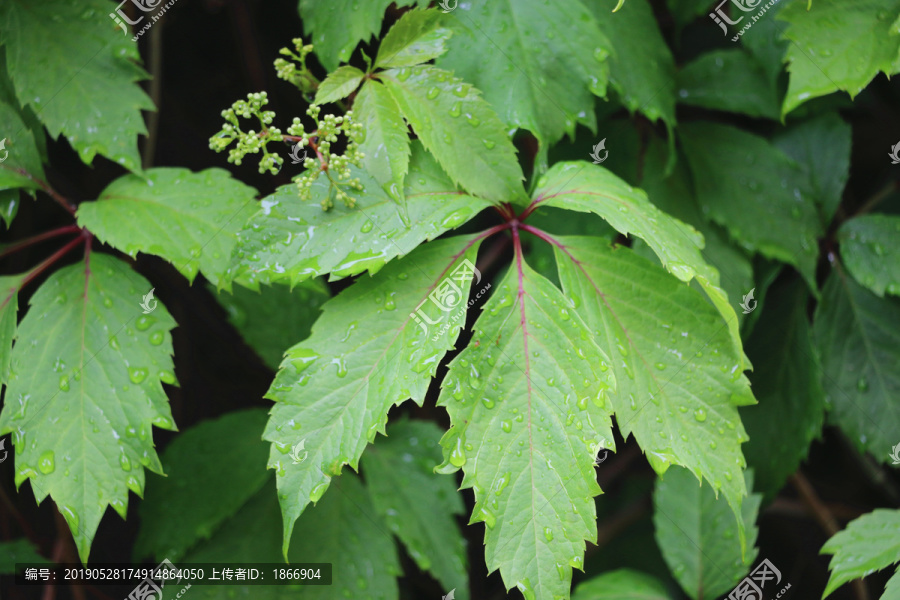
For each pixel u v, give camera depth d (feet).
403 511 2.45
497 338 2.19
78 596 2.52
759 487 2.52
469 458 2.16
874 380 2.50
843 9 2.35
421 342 2.19
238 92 2.69
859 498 2.74
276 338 2.46
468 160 2.23
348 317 2.20
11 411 2.25
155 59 2.53
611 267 2.25
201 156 2.69
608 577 2.51
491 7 2.33
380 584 2.41
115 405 2.26
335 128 2.21
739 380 2.24
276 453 2.16
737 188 2.48
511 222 2.26
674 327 2.24
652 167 2.49
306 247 2.18
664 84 2.44
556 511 2.15
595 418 2.17
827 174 2.50
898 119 2.57
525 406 2.17
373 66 2.24
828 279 2.53
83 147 2.32
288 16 2.65
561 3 2.33
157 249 2.29
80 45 2.34
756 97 2.49
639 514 2.69
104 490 2.23
